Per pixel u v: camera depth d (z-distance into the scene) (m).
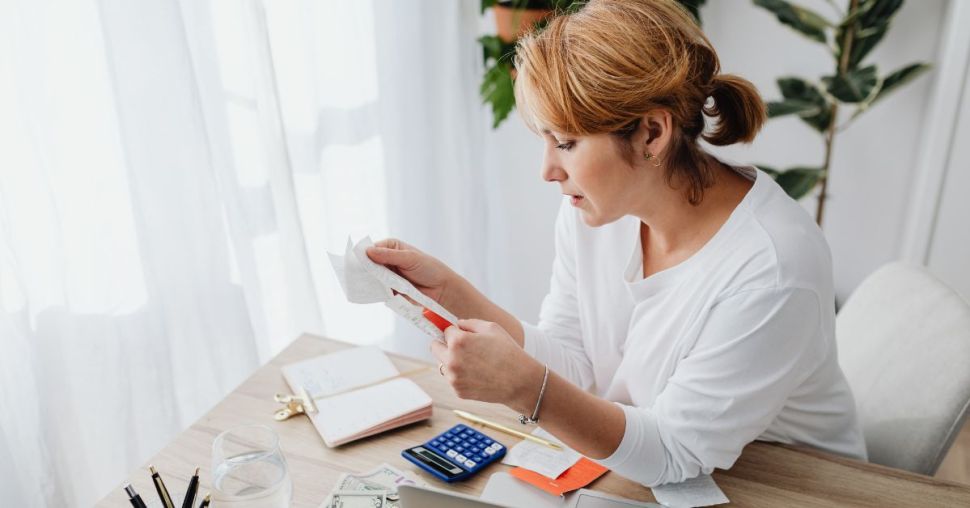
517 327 1.15
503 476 0.95
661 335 1.03
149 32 1.21
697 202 0.96
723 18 2.26
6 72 1.04
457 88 2.13
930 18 2.13
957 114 1.99
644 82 0.83
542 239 2.64
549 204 2.57
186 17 1.33
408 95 2.01
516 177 2.56
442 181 2.22
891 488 0.93
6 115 1.05
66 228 1.15
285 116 1.64
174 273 1.33
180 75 1.25
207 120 1.39
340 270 0.88
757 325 0.89
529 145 2.49
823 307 0.91
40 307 1.14
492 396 0.88
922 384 1.11
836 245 2.47
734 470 0.96
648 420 0.93
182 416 1.41
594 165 0.89
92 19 1.12
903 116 2.24
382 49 1.91
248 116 1.46
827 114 2.12
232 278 1.44
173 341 1.36
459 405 1.09
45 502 1.15
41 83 1.09
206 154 1.31
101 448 1.25
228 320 1.43
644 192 0.95
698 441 0.91
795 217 0.93
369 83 1.85
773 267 0.89
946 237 2.12
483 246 2.41
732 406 0.90
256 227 1.54
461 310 1.12
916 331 1.16
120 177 1.20
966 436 2.18
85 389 1.22
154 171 1.27
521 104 0.93
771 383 0.90
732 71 2.33
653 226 1.01
